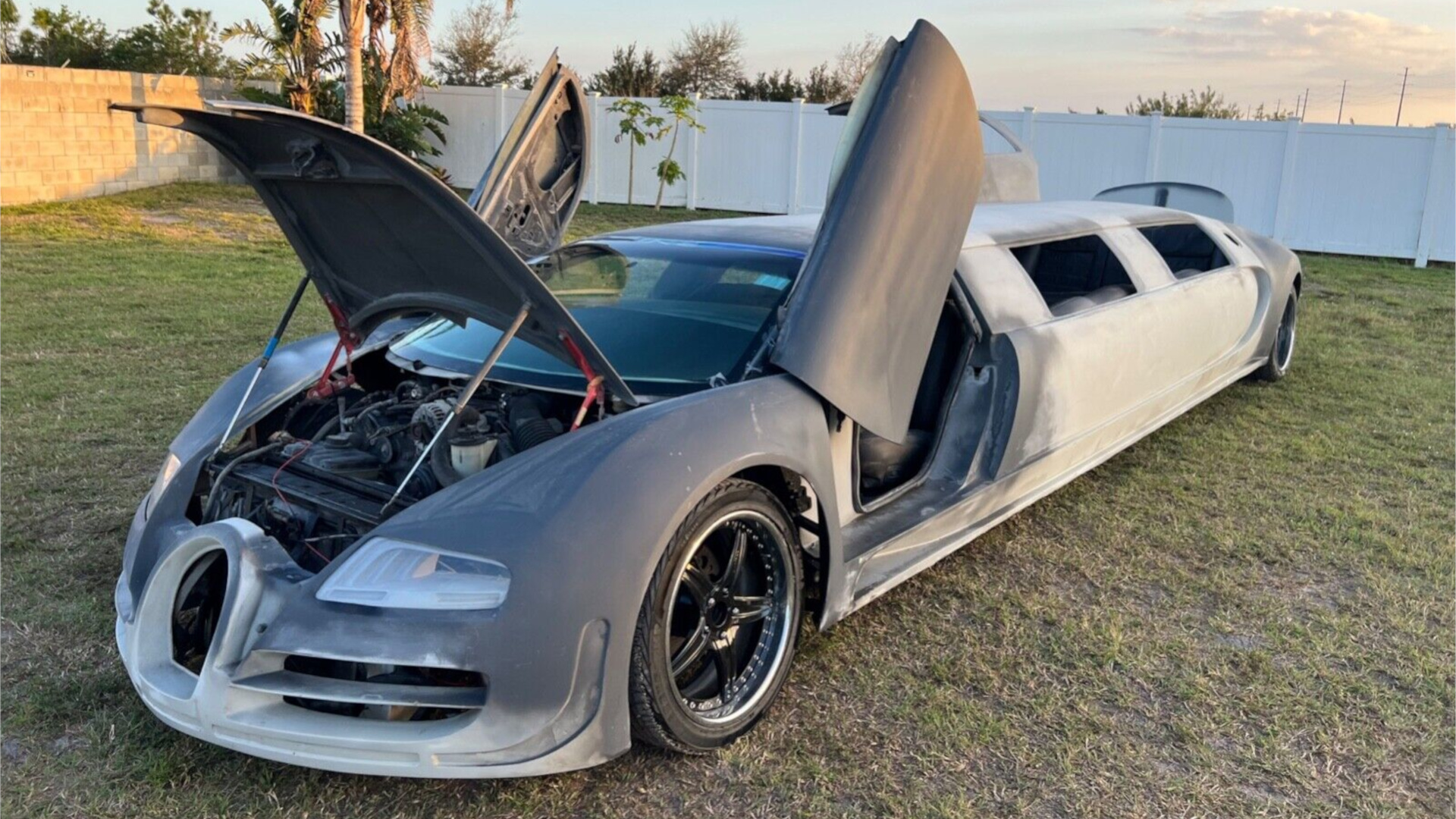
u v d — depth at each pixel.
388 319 3.06
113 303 8.39
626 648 2.21
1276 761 2.52
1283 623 3.24
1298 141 13.84
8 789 2.36
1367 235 13.70
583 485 2.23
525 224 4.04
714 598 2.51
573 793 2.39
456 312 2.74
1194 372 4.89
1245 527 4.06
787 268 3.22
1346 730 2.64
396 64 17.33
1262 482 4.59
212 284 9.42
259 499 2.79
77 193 15.39
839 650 3.05
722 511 2.41
